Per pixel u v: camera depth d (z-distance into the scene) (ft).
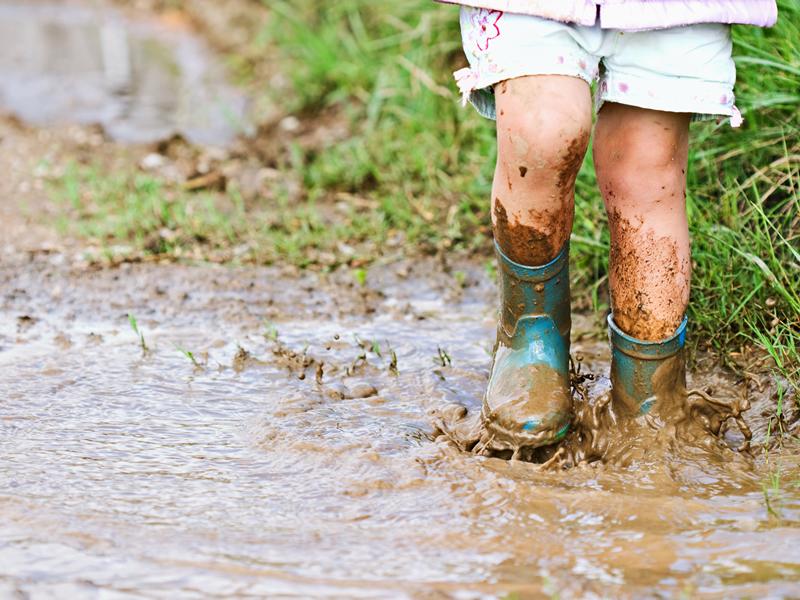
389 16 27.89
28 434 12.11
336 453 11.41
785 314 13.57
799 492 10.46
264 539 9.67
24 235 20.02
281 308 16.67
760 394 12.73
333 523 9.98
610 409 11.31
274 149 24.77
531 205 10.31
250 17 39.47
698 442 11.16
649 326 10.89
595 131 10.94
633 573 9.01
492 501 10.27
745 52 17.11
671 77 10.20
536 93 9.91
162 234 19.86
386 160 22.85
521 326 11.11
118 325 15.94
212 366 14.30
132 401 13.12
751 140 16.30
